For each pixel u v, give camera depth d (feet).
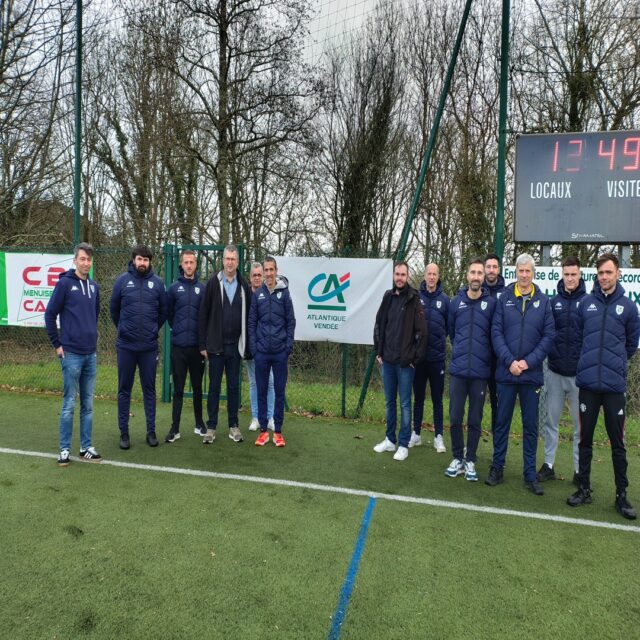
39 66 36.86
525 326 13.64
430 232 46.42
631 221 17.83
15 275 24.36
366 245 49.60
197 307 17.02
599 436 19.45
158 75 44.11
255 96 41.75
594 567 9.95
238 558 9.86
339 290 20.51
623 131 17.72
